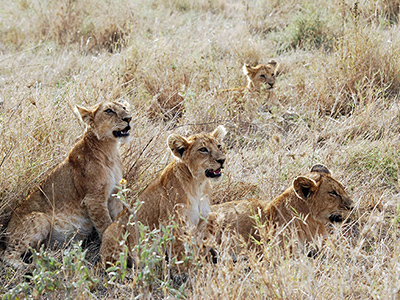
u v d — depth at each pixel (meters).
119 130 10.34
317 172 9.28
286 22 24.83
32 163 10.92
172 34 22.22
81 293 7.24
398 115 14.13
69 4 24.92
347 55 16.33
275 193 10.84
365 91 15.24
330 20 22.36
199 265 7.66
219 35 22.48
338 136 13.33
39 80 18.06
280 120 14.30
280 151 12.09
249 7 26.88
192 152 9.02
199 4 29.38
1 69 18.92
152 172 11.52
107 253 9.44
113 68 17.00
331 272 7.83
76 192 10.34
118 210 10.86
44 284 7.16
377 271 7.81
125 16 25.31
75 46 22.64
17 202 10.52
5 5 28.97
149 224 9.28
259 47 21.09
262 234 7.65
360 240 8.16
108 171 10.45
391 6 21.53
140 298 7.26
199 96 14.61
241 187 11.23
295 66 19.12
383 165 11.98
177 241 8.84
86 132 10.45
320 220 9.08
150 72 17.03
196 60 17.72
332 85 15.80
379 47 16.36
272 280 7.10
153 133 12.75
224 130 9.63
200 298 7.28
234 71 18.53
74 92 13.76
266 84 16.31
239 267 7.41
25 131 11.35
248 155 12.70
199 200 9.38
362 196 10.30
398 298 7.16
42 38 23.91
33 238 9.77
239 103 16.11
